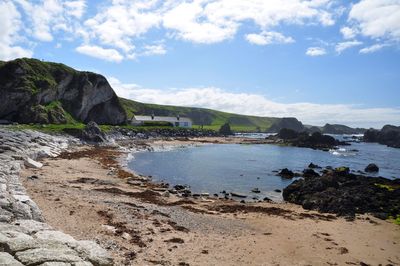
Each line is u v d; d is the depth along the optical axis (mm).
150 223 19922
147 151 73125
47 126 75125
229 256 16422
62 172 34812
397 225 24641
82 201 22578
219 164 58281
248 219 24109
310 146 107312
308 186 33406
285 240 19859
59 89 102438
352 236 21656
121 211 21453
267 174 49719
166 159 61656
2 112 83562
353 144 136375
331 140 120562
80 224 17812
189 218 22594
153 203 26219
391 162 73438
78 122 102188
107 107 123625
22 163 33125
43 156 44500
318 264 16688
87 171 38469
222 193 35344
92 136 73812
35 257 9867
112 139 83750
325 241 20219
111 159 53625
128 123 138375
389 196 31719
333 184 34312
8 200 16453
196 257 15742
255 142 120625
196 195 32719
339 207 28156
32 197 21766
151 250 15820
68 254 10547
